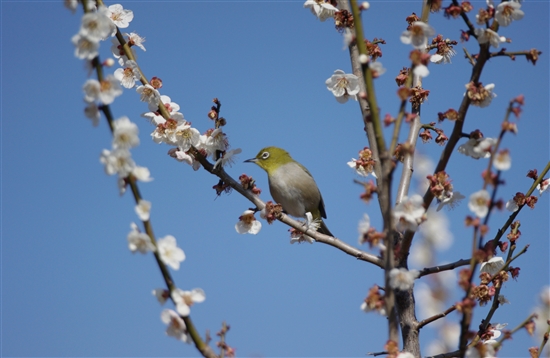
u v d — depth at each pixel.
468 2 8.55
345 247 11.22
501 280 9.76
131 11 11.38
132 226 7.34
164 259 7.39
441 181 8.98
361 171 11.02
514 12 8.43
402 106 7.28
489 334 9.59
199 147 11.48
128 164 7.30
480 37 8.51
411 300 10.55
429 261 10.32
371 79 7.45
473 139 8.91
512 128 7.11
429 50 12.02
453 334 10.09
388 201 7.02
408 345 10.21
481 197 7.09
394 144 7.07
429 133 11.86
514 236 10.36
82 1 7.79
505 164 7.16
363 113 11.66
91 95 7.43
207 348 7.49
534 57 8.31
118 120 7.39
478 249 7.17
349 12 11.39
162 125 11.18
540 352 9.09
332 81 10.31
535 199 10.44
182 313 7.38
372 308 7.33
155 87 11.36
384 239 7.46
